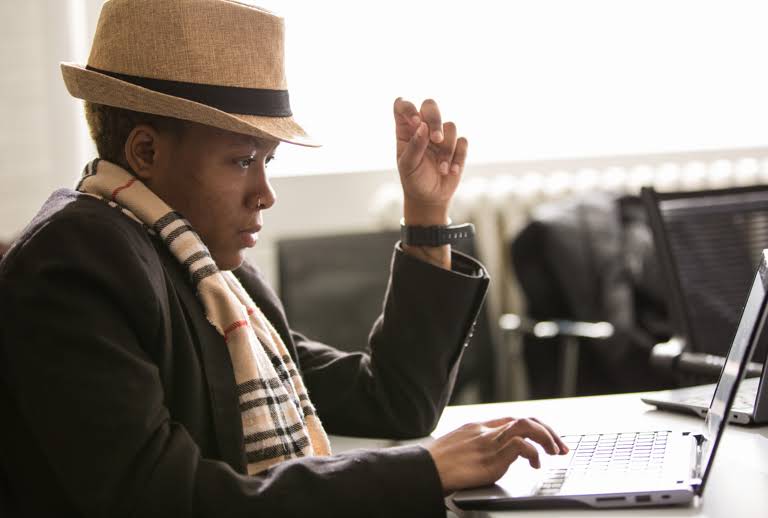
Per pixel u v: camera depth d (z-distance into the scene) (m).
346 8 3.60
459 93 3.74
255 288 1.64
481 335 3.26
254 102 1.32
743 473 1.27
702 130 3.95
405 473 1.19
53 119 3.36
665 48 3.88
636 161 3.92
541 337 3.35
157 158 1.33
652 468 1.23
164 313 1.23
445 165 1.56
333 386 1.67
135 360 1.16
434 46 3.69
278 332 1.63
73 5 3.36
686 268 2.36
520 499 1.16
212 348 1.29
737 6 3.90
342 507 1.16
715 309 2.35
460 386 3.24
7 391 1.21
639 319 3.32
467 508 1.19
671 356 2.14
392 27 3.64
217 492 1.14
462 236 1.59
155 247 1.32
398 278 1.59
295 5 3.56
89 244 1.19
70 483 1.13
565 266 3.27
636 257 3.32
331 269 3.07
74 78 1.32
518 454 1.23
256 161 1.35
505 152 3.82
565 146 3.86
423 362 1.59
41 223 1.21
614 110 3.88
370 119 3.66
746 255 2.39
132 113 1.33
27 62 3.34
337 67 3.62
